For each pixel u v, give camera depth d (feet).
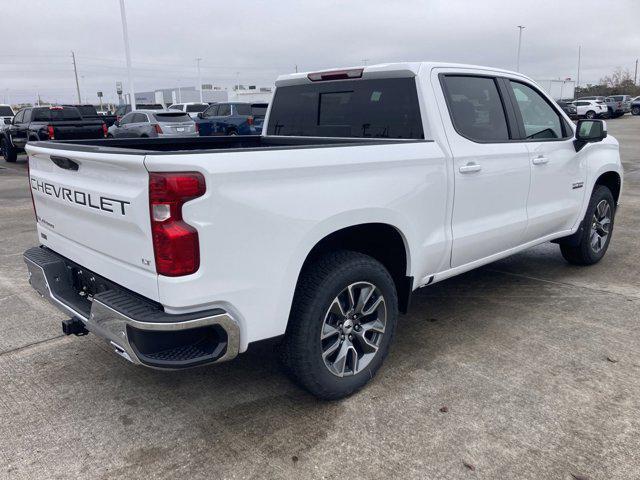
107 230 9.39
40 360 12.73
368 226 10.90
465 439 9.57
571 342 13.17
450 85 12.71
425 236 11.82
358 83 13.56
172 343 8.70
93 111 76.33
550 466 8.86
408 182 11.12
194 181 8.11
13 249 22.61
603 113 139.64
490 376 11.64
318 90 14.74
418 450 9.32
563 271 18.56
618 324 14.15
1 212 30.81
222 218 8.42
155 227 8.21
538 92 15.40
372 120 13.26
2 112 88.58
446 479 8.63
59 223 11.11
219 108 65.92
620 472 8.69
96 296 9.20
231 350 8.92
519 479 8.59
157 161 8.00
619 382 11.31
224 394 11.20
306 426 10.04
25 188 40.68
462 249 12.85
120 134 60.34
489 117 13.53
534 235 15.42
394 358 12.50
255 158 8.73
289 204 9.19
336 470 8.87
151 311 8.54
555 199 15.72
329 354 10.34
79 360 12.73
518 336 13.55
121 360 12.71
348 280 10.19
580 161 16.53
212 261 8.45
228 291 8.73
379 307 11.16
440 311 15.25
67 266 11.21
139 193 8.37
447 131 12.25
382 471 8.83
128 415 10.51
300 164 9.27
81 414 10.55
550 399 10.73
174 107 92.27
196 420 10.31
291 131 15.76
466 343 13.21
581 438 9.53
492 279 17.88
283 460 9.14
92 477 8.81
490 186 13.20
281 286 9.34
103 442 9.69
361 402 10.76
